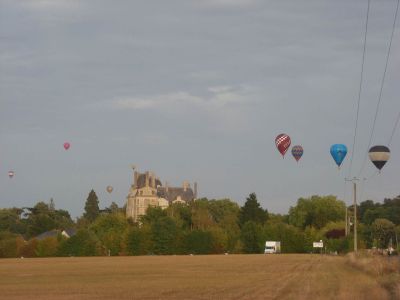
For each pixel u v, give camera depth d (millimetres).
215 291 39719
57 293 39938
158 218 151500
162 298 35250
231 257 115625
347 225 133750
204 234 139750
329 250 139500
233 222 164625
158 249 137000
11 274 64438
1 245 129750
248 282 48438
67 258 119312
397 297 31609
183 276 58656
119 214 161250
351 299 31672
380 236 127875
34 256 130375
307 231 145500
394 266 52375
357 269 65188
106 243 136125
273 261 93938
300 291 37906
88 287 45156
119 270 71562
